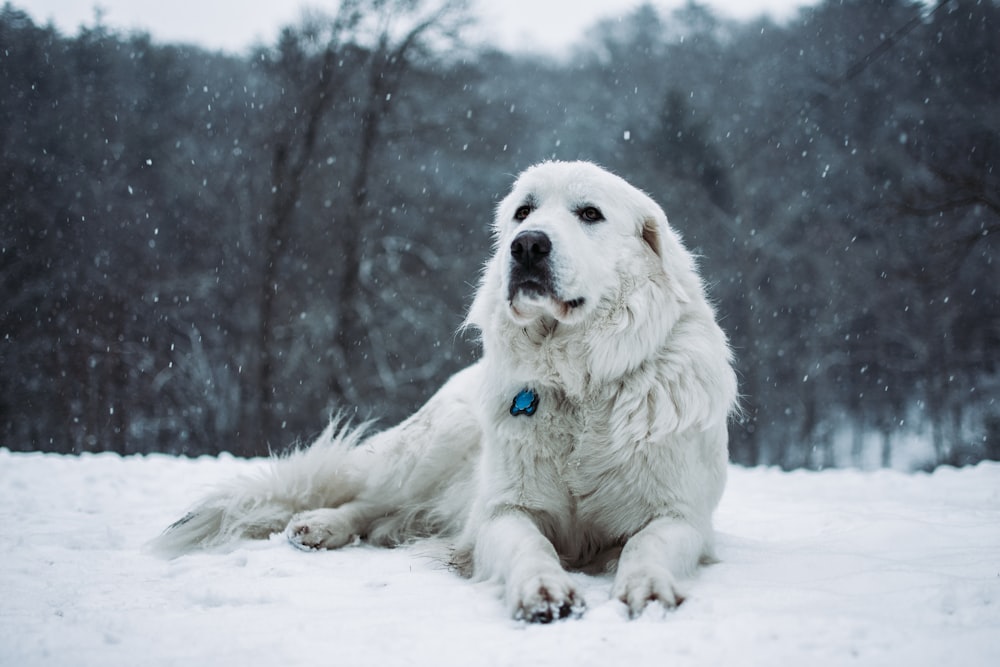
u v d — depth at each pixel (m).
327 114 24.16
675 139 26.78
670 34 30.56
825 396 31.09
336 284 24.28
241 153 24.88
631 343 3.96
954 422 29.02
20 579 3.73
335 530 4.84
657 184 26.88
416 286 24.23
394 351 24.39
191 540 4.74
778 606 2.91
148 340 26.52
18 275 25.09
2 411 25.20
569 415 4.01
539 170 4.41
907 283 25.42
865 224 25.28
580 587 3.43
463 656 2.49
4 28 24.16
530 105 26.45
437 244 24.84
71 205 24.98
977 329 28.84
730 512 6.23
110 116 24.59
